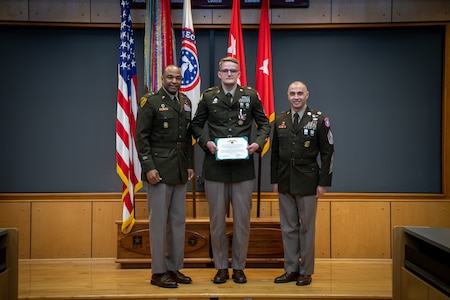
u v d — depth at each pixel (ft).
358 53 15.12
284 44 15.19
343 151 15.14
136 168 14.07
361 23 14.85
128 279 12.41
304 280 11.81
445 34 14.76
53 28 14.98
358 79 15.14
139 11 14.82
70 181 15.03
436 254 8.80
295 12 14.84
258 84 14.19
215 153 11.48
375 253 14.83
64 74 15.03
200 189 14.97
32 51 14.97
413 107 15.08
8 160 14.90
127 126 13.66
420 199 14.87
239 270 11.98
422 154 15.06
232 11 14.17
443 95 14.89
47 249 14.73
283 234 12.15
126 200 13.53
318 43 15.16
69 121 15.03
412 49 15.07
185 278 11.88
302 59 15.16
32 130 14.96
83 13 14.73
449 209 14.78
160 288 11.48
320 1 14.83
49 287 11.65
